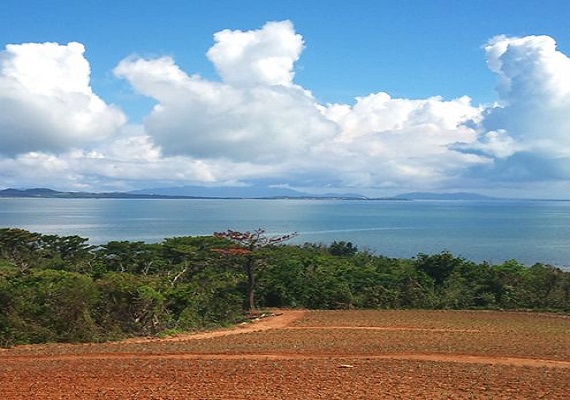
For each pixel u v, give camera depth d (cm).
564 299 4794
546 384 1948
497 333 3331
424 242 13238
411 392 1811
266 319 4150
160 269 5109
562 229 18612
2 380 1972
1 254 5775
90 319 3161
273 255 5041
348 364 2294
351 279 5112
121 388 1845
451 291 5034
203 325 3772
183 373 2086
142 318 3400
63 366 2258
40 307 3130
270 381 1955
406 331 3450
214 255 5288
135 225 17450
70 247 6244
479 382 1967
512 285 5034
